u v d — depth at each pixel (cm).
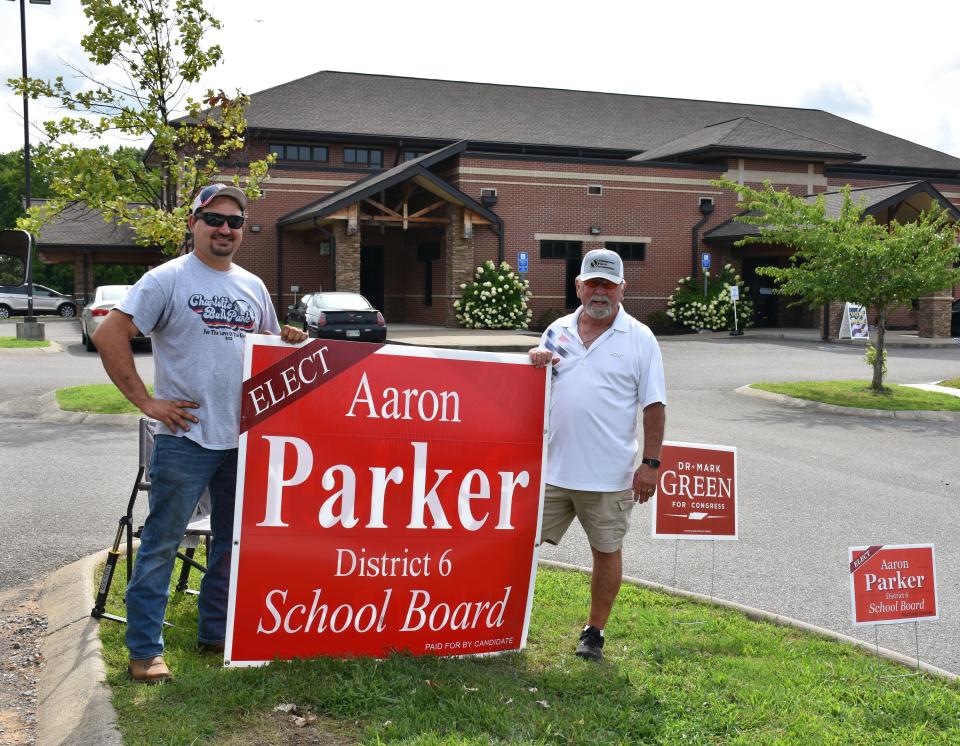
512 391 467
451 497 457
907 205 3094
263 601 426
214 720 366
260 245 3188
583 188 3203
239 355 422
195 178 1329
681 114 4391
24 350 2112
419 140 3619
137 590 407
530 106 4156
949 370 2080
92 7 1228
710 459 553
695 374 1959
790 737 374
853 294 1588
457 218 3017
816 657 482
